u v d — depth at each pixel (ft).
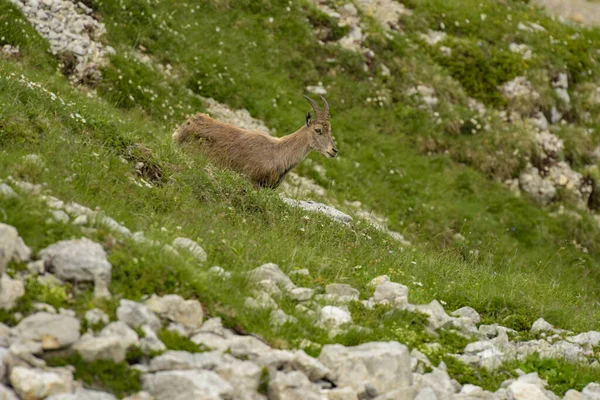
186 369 74.59
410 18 320.91
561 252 263.08
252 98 256.93
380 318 102.73
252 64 269.03
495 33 333.83
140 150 136.98
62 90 189.06
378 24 308.60
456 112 291.99
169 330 80.38
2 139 114.42
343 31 297.12
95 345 72.08
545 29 352.69
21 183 94.27
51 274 80.38
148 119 218.79
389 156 267.39
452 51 314.76
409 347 97.25
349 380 82.17
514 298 127.03
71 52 222.48
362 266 125.08
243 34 276.41
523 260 251.60
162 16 259.60
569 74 335.06
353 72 288.10
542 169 293.43
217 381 72.23
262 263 106.93
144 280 84.99
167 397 70.54
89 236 87.35
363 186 251.80
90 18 236.22
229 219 127.75
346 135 266.36
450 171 274.57
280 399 75.05
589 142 311.88
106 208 102.94
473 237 253.65
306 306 97.76
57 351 71.82
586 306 150.41
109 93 220.84
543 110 313.32
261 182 168.55
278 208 144.66
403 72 296.30
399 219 248.32
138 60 237.86
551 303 133.59
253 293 94.84
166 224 106.73
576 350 111.04
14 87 138.41
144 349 75.46
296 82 275.18
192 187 135.03
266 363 79.30
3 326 71.72
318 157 251.39
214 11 278.46
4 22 211.41
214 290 90.12
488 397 88.33
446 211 257.75
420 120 284.61
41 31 221.66
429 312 107.34
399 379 83.61
